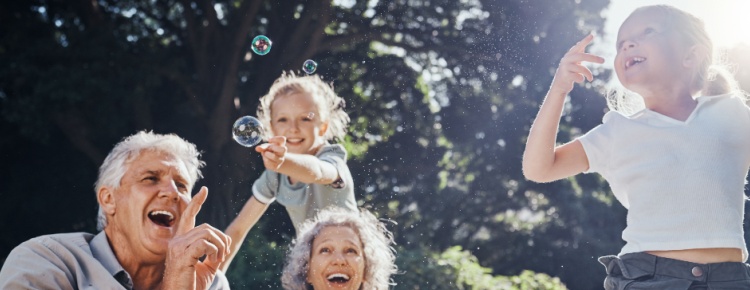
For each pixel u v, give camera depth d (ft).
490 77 61.31
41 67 50.96
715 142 9.39
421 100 62.34
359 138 59.16
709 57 9.91
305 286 12.73
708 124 9.50
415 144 62.39
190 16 54.65
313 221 13.78
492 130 64.44
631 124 9.84
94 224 55.93
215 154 52.70
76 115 51.57
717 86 10.05
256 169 52.42
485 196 70.85
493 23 59.52
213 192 51.26
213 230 9.66
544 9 58.80
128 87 51.31
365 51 59.72
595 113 65.98
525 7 58.85
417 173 63.16
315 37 55.77
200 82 54.44
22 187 54.75
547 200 74.43
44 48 50.57
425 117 62.59
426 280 37.19
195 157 11.00
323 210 13.20
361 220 12.90
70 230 55.83
